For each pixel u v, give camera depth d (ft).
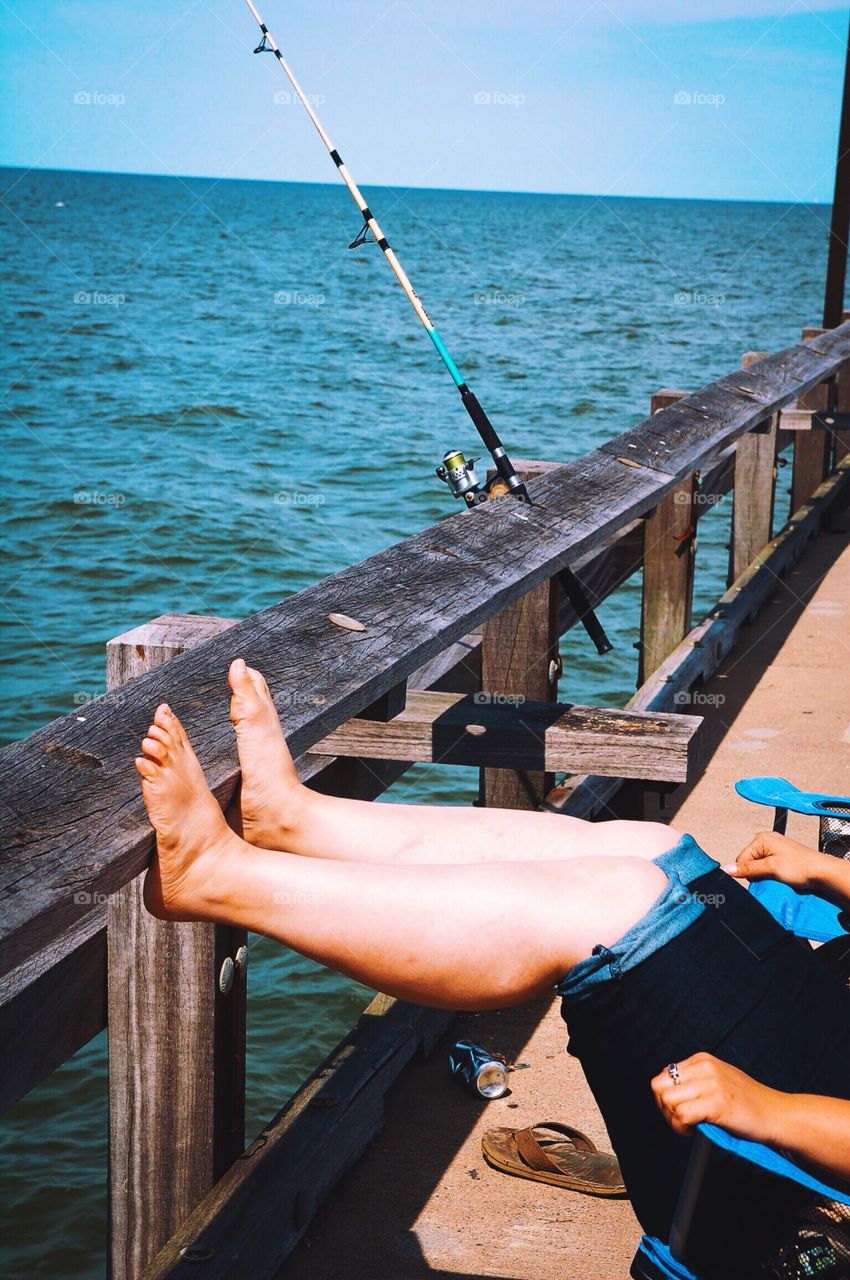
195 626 7.23
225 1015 7.20
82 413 69.67
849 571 23.11
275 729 5.90
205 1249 6.54
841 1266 4.74
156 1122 7.16
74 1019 6.65
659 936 5.20
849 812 6.41
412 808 6.20
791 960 5.33
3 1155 14.51
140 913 6.89
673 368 96.32
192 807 5.17
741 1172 4.81
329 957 5.38
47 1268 12.91
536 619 11.44
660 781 9.25
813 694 16.65
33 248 216.74
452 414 71.87
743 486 22.38
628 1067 5.20
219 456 57.93
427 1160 7.92
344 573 8.21
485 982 5.36
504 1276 6.93
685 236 389.60
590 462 12.04
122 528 44.14
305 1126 7.50
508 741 9.18
